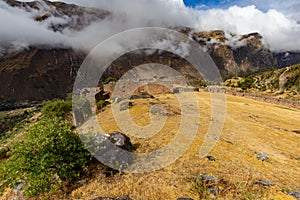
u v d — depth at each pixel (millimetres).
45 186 10461
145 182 10211
